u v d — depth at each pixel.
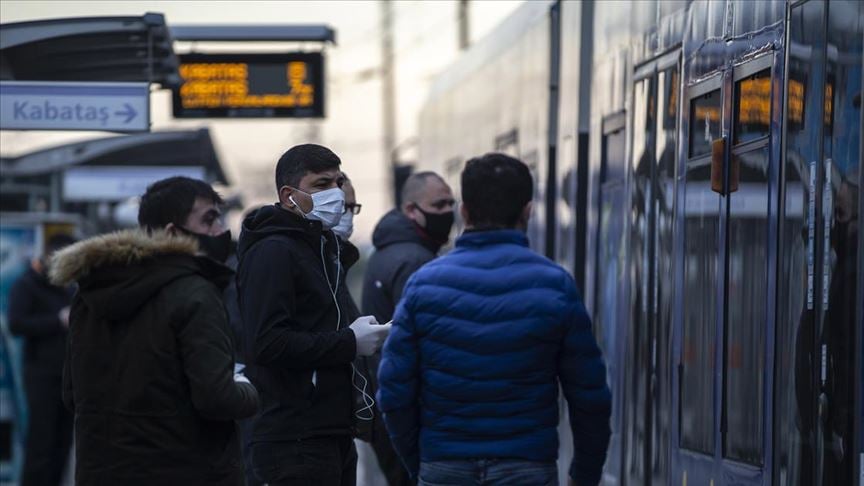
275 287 14.59
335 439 15.21
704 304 15.27
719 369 14.67
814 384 12.20
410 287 13.55
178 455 12.95
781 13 13.40
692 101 16.03
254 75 35.03
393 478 21.72
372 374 21.70
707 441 14.96
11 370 35.31
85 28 22.91
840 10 12.12
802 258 12.59
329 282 15.17
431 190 21.88
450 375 13.27
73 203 54.81
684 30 16.47
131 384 12.91
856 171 11.66
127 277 12.84
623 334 18.75
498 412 13.23
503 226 13.61
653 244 17.39
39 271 31.17
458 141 34.06
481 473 13.23
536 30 25.42
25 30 22.69
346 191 17.02
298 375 14.89
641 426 17.61
